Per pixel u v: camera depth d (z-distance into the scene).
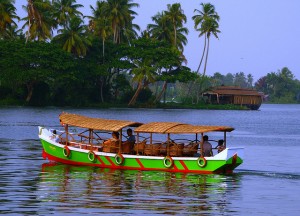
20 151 36.62
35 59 102.56
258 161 35.38
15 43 104.00
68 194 22.47
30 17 103.88
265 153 40.50
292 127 73.00
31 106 104.75
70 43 107.69
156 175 27.94
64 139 32.50
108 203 20.95
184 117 86.62
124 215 19.23
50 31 107.44
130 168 29.59
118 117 78.81
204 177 27.72
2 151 36.53
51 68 104.31
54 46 104.69
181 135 52.75
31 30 104.94
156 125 30.33
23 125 59.91
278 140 52.09
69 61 105.19
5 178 25.94
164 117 83.56
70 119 31.64
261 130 66.25
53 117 73.44
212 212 20.08
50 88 111.06
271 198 22.81
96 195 22.42
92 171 28.73
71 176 26.95
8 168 29.05
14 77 100.81
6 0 99.12
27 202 20.81
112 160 29.77
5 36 113.19
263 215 19.84
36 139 45.50
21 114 78.81
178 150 29.52
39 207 20.08
